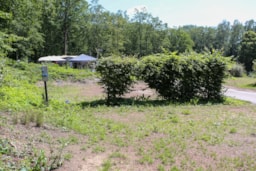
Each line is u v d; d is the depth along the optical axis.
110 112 7.76
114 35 47.22
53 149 4.22
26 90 9.43
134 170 3.78
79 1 37.72
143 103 9.24
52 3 32.19
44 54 39.66
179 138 5.28
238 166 3.98
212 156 4.36
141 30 52.53
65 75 17.55
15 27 20.52
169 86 10.16
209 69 10.41
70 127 5.76
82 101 9.69
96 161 4.02
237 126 6.36
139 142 5.01
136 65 9.73
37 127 5.33
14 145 3.91
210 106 9.16
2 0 14.68
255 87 17.06
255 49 50.41
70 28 39.22
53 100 8.77
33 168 3.33
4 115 5.91
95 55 45.88
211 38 73.94
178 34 57.25
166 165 3.97
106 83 9.45
